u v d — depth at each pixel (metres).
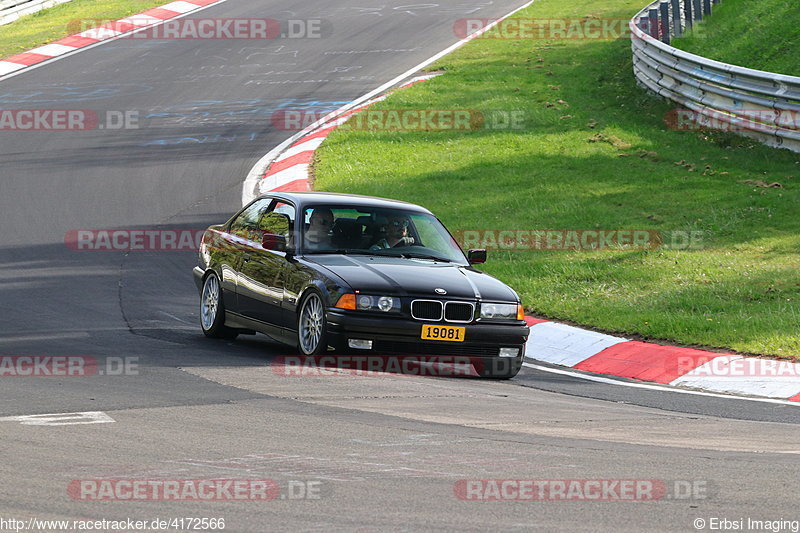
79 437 24.03
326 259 37.03
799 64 87.81
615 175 73.06
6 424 25.05
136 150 87.06
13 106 103.75
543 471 22.45
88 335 40.00
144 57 124.69
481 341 35.53
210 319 41.53
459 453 23.88
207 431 25.11
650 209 64.25
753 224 59.72
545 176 73.75
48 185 76.06
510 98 97.75
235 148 87.25
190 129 94.00
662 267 52.62
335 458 22.97
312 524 18.28
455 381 35.03
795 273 50.09
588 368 40.34
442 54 120.94
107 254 58.34
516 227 62.00
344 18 144.12
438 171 76.75
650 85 95.38
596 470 22.69
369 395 30.66
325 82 110.69
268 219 40.22
